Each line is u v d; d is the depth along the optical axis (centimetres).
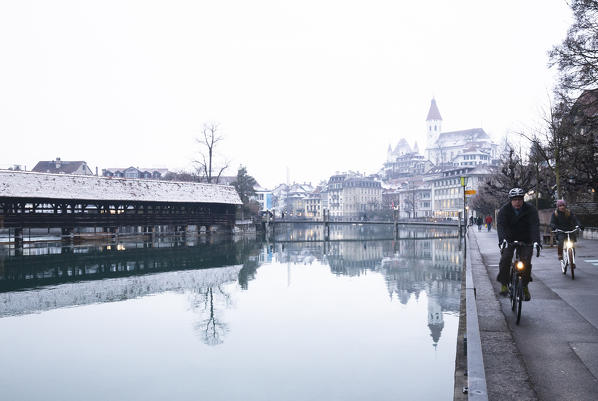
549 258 1706
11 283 2545
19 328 1588
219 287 2394
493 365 538
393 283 2411
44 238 6197
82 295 2200
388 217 14725
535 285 1100
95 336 1471
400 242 5809
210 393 997
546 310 829
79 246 4956
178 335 1468
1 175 5106
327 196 19062
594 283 1105
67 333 1516
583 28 2353
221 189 7144
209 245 5244
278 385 1019
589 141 2519
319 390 983
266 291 2234
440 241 5966
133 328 1568
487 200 6606
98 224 5609
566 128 2606
